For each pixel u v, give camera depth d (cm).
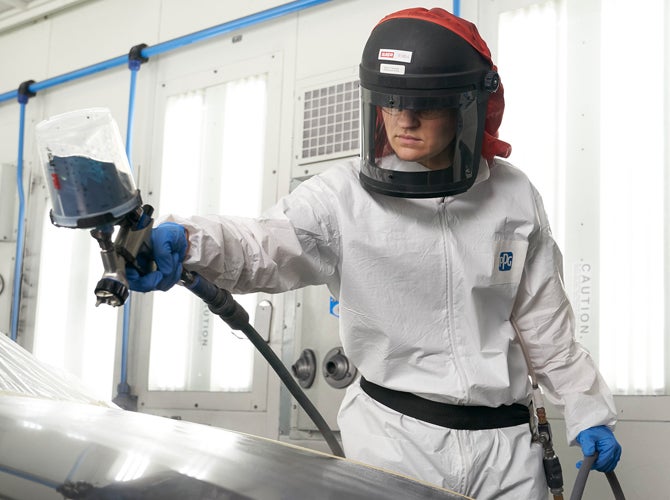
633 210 212
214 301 118
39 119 366
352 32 275
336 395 255
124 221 101
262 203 289
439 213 143
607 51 222
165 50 318
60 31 366
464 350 141
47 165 94
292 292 274
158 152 323
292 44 291
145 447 73
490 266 142
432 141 131
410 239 140
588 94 223
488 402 139
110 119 98
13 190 370
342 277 142
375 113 134
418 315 141
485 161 145
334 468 82
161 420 86
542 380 159
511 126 235
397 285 140
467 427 139
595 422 152
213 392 290
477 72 131
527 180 152
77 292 339
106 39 348
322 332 263
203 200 306
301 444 262
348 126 271
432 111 130
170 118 322
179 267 111
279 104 291
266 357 133
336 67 277
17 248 359
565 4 230
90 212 95
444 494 88
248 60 302
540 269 152
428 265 140
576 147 223
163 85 326
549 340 153
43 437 72
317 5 284
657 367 204
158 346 309
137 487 66
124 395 307
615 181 216
